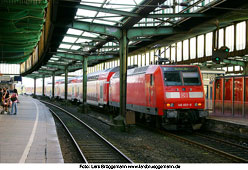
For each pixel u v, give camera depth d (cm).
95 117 2655
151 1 1484
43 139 1202
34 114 2383
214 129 1661
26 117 2103
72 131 1789
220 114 1922
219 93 2066
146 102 1784
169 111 1588
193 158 1066
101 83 3022
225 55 1702
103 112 3219
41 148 1021
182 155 1114
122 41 1933
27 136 1267
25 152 945
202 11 1795
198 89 1647
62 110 3544
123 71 1889
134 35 1962
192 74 1669
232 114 1789
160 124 1745
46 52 3044
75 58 3294
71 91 4731
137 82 1948
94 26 1902
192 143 1325
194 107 1630
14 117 2070
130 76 2125
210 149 1184
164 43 2814
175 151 1187
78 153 1134
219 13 1802
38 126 1616
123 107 1838
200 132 1711
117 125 1777
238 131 1446
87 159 1038
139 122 2181
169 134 1576
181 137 1453
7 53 3331
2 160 837
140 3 1587
